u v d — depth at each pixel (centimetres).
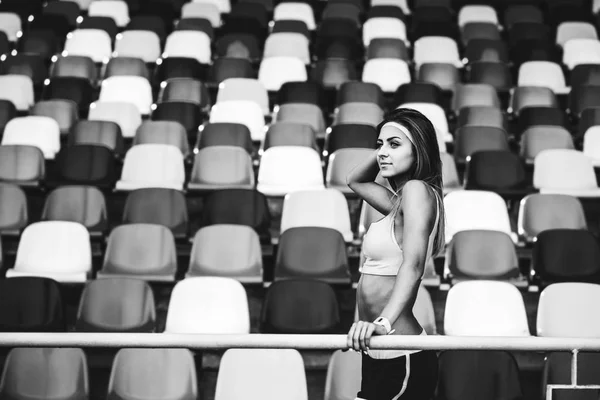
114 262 726
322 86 1048
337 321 630
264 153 872
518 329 622
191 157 947
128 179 867
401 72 1131
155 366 573
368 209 765
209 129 928
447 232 777
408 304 307
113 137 938
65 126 995
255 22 1261
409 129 324
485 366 571
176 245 786
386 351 320
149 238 732
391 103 1072
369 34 1277
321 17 1389
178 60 1123
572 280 725
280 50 1201
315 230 726
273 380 542
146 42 1212
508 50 1219
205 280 634
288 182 863
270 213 824
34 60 1134
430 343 309
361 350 307
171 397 569
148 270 725
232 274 720
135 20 1277
